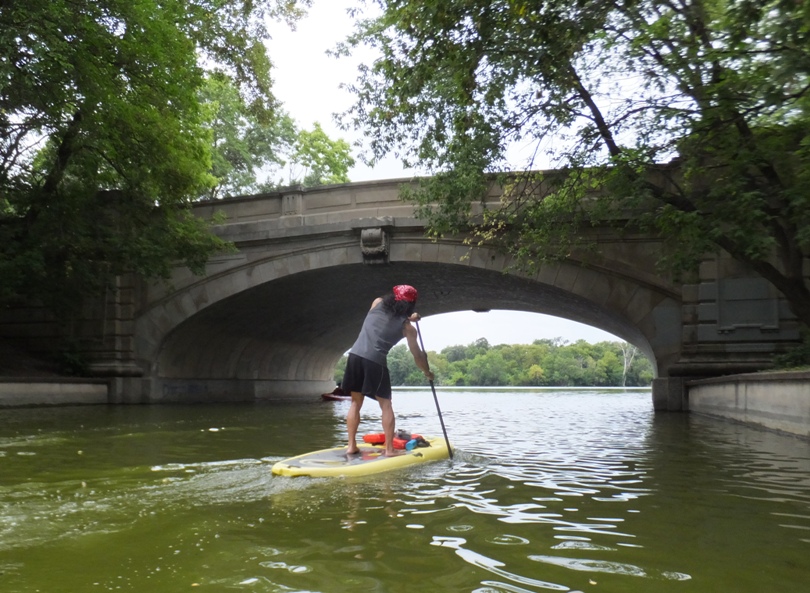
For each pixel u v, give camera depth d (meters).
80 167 19.88
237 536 3.80
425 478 5.89
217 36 22.44
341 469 5.98
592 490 5.37
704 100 10.91
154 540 3.72
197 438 9.99
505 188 16.00
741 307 16.33
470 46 11.09
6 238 18.75
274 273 21.22
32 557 3.41
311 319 29.25
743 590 2.96
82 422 13.10
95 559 3.38
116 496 4.96
